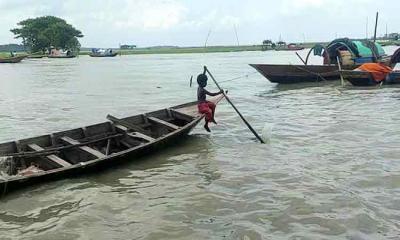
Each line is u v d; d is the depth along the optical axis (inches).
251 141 538.3
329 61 1184.2
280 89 1077.8
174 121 583.5
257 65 1091.3
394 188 359.6
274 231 291.7
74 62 3700.8
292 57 3368.6
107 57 5472.4
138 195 362.6
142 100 994.1
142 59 4439.0
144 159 464.1
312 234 285.7
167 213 325.4
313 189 362.9
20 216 323.6
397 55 1141.1
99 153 426.9
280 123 639.1
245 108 800.3
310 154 467.8
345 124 607.5
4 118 762.2
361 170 406.9
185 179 400.2
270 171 414.3
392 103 782.5
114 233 296.0
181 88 1263.5
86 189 374.6
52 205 342.0
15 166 406.9
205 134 582.2
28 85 1451.8
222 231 294.5
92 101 986.7
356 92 951.6
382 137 528.4
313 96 920.3
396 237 278.5
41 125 688.4
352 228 292.2
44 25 5782.5
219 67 2393.0
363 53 1197.7
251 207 331.6
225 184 383.9
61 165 396.2
